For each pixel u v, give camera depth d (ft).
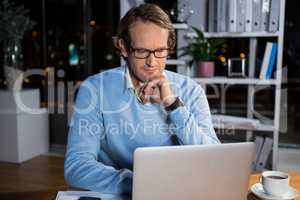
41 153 12.45
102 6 12.40
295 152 10.95
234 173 2.67
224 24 8.27
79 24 12.93
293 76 11.19
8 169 10.77
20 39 11.69
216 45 8.80
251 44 8.77
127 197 3.31
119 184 3.26
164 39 3.45
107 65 12.68
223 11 8.23
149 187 2.57
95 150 3.76
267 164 8.84
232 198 2.72
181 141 3.68
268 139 8.75
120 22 3.61
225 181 2.67
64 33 13.06
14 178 9.91
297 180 3.93
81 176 3.38
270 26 8.04
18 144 11.29
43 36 13.16
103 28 12.53
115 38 3.74
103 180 3.31
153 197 2.59
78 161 3.47
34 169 10.76
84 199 3.21
